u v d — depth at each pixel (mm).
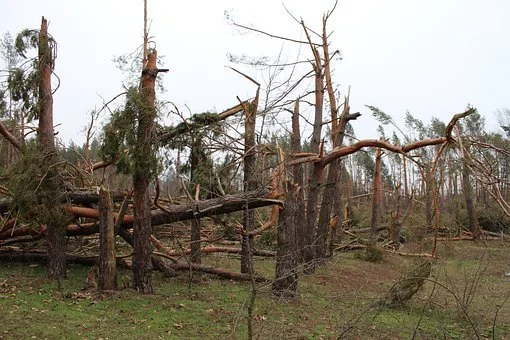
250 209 10367
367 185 39188
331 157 12547
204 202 10172
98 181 11945
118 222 10430
